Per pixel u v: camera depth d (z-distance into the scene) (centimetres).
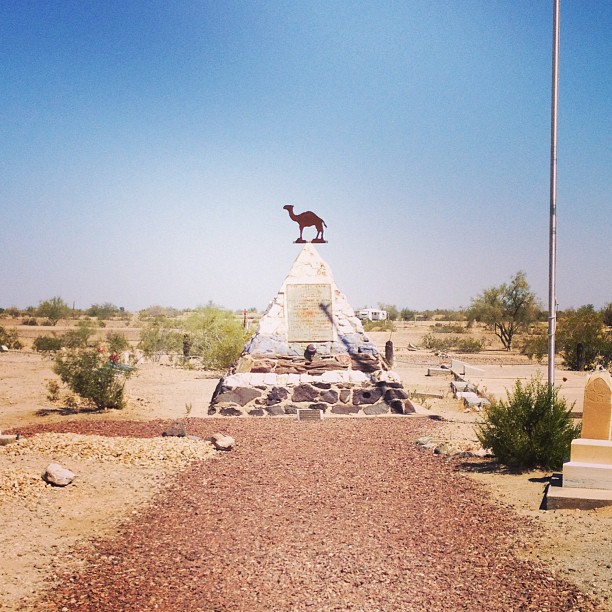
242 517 929
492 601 653
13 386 2512
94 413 1939
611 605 635
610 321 5609
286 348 2094
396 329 7694
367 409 1945
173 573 724
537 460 1221
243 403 1936
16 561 752
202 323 4038
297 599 659
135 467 1195
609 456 1012
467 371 3145
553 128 1585
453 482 1134
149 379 2812
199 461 1273
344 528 883
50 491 1027
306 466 1252
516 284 5550
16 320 8538
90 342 4394
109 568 738
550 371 1545
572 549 784
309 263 2205
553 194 1574
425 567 741
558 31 1594
